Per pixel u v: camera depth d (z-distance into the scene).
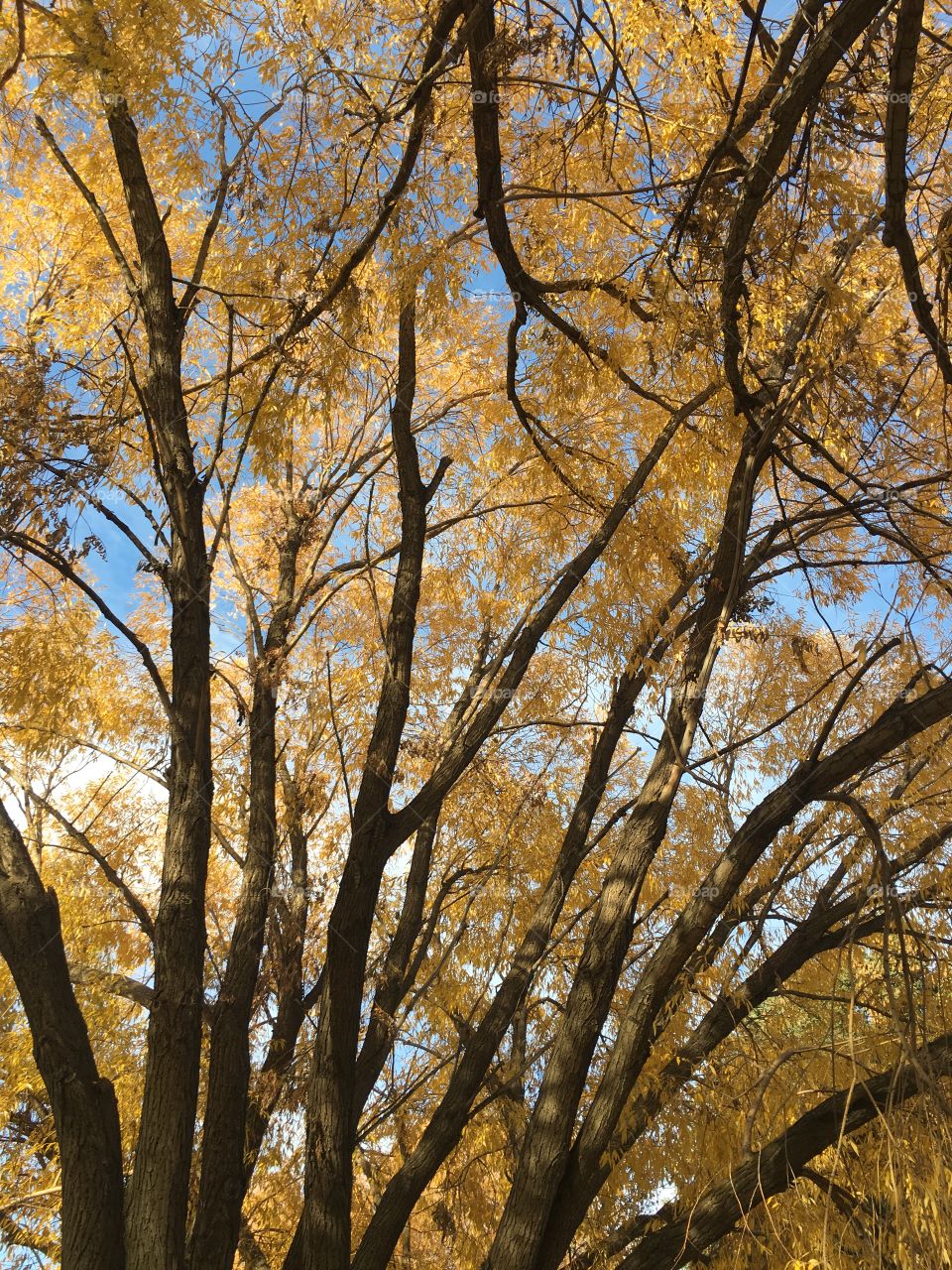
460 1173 6.61
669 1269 4.39
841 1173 4.49
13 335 6.72
